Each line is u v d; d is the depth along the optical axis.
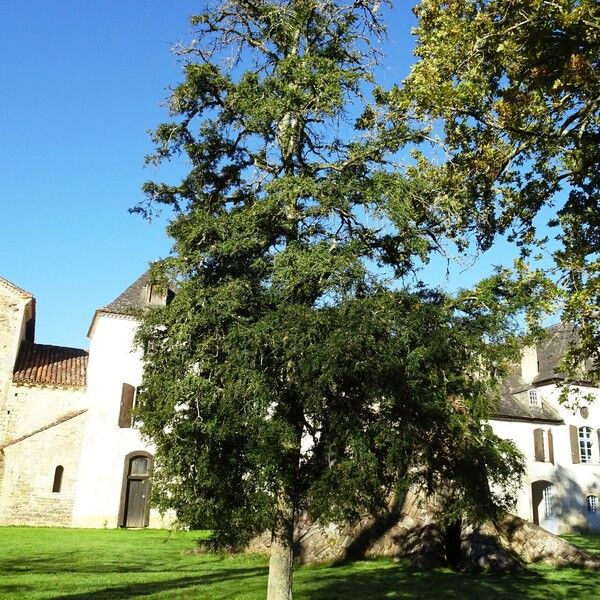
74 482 28.39
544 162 13.52
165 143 12.02
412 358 8.78
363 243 10.84
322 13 12.55
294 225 10.46
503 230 13.76
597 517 35.97
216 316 9.55
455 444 9.56
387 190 10.16
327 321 8.90
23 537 22.98
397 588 14.64
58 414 29.97
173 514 29.17
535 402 37.00
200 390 9.34
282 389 9.16
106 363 30.14
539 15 11.34
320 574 16.50
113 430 29.36
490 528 18.41
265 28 12.91
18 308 30.47
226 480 9.41
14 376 29.84
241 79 11.42
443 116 12.41
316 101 10.88
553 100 12.70
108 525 28.23
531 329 11.30
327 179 10.52
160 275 10.47
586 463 36.56
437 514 12.75
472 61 12.30
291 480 9.31
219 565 17.55
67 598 12.37
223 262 10.19
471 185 12.94
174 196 12.13
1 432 29.03
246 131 11.82
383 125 11.44
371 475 8.73
